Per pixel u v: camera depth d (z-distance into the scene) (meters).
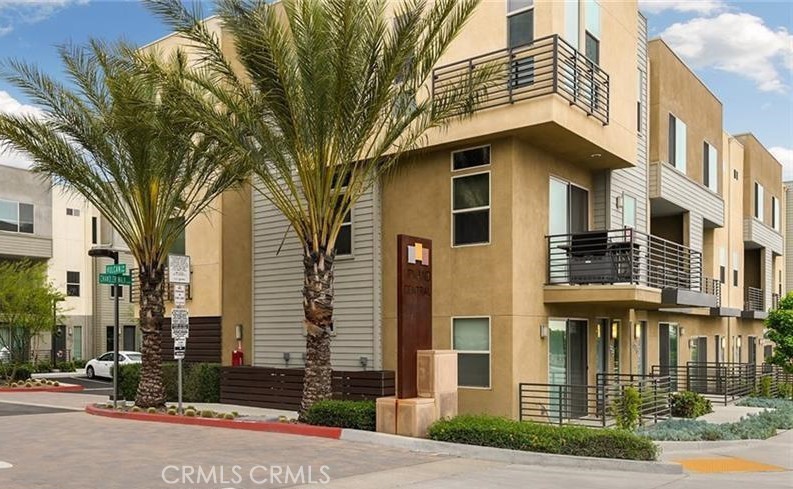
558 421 15.79
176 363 21.06
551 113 14.33
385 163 15.81
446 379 12.88
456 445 11.45
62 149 16.20
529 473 10.10
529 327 15.41
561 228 17.03
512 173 15.23
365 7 13.21
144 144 15.63
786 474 10.98
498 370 15.05
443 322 16.03
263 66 13.12
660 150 22.02
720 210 28.52
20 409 18.12
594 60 16.89
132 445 11.76
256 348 19.75
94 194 16.81
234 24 13.09
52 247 40.66
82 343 42.25
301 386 18.14
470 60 15.27
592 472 10.38
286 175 14.05
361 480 9.23
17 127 15.97
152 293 17.00
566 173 17.44
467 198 15.96
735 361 32.31
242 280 20.33
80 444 11.85
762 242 35.88
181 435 12.98
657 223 25.53
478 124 15.27
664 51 22.91
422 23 13.48
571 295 15.73
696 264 24.94
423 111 14.03
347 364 17.73
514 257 15.09
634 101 18.56
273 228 19.61
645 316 21.56
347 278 17.91
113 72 15.74
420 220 16.69
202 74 14.87
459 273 15.87
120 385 21.73
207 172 16.95
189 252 21.77
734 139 32.66
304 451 11.30
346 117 13.37
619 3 18.23
